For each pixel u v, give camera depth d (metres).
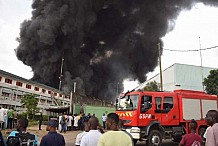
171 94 13.21
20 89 32.56
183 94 13.57
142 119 12.07
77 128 21.73
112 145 3.27
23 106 28.55
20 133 4.39
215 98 14.79
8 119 17.45
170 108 12.96
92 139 4.04
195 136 5.22
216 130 3.57
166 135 12.71
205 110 14.14
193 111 13.63
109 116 3.56
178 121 13.05
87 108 29.86
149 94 12.56
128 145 3.34
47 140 4.41
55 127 4.61
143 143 14.82
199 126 13.55
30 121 26.08
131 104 12.45
